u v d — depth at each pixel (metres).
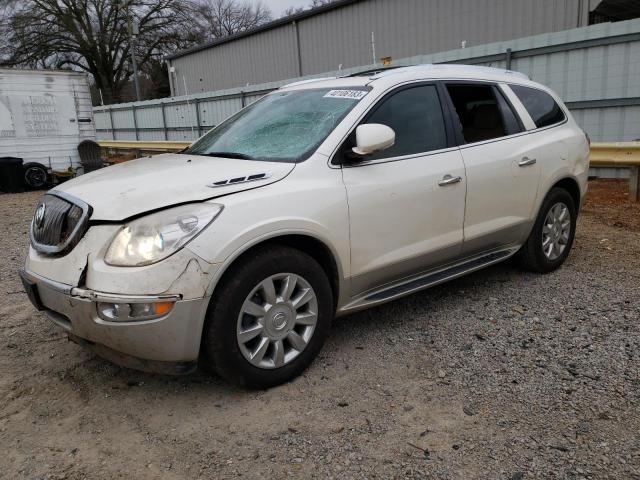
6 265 6.13
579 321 4.09
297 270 3.26
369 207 3.60
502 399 3.11
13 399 3.29
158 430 2.94
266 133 3.98
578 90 9.88
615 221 7.24
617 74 9.39
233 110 18.03
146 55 40.91
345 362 3.60
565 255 5.35
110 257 2.90
